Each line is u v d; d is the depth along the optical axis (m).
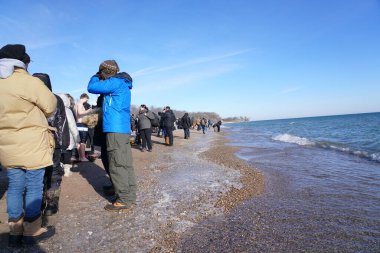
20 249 3.39
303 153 13.72
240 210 5.14
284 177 7.94
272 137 27.47
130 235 3.91
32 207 3.47
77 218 4.40
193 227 4.30
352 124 53.25
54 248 3.47
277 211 5.08
